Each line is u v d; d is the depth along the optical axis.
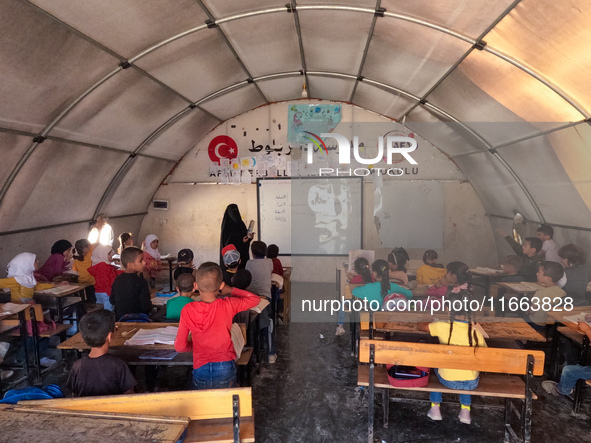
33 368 4.30
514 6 3.12
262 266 4.65
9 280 4.31
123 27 3.84
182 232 8.73
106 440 1.77
